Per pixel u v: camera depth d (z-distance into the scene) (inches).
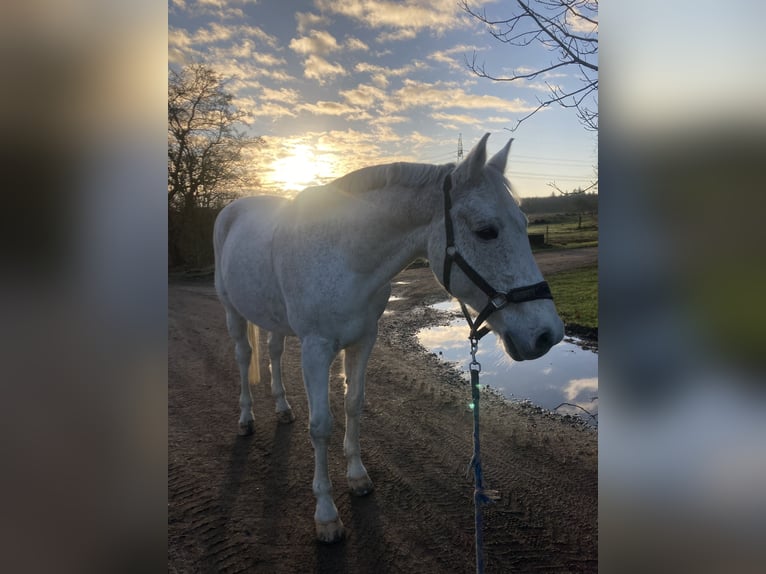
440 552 95.8
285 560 93.9
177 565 92.0
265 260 116.7
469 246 82.0
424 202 89.3
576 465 132.0
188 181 767.1
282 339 161.3
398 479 124.6
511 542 99.3
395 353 255.3
